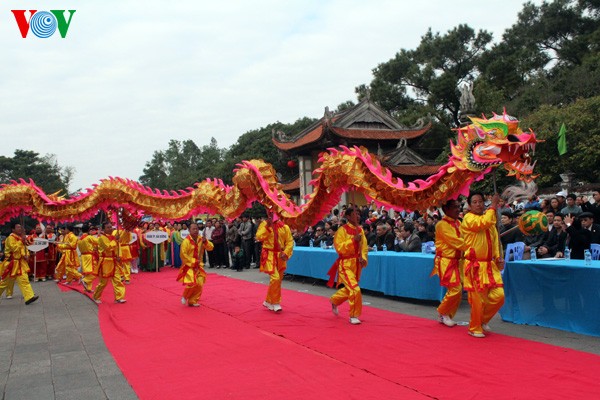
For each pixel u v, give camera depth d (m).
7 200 11.23
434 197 6.13
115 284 10.02
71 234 13.80
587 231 7.89
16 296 11.65
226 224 18.16
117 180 10.76
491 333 6.34
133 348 6.25
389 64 43.09
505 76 36.53
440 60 42.22
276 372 4.97
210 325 7.44
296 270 12.71
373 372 4.83
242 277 14.05
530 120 21.34
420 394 4.17
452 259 6.71
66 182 47.28
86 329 7.62
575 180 21.20
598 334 6.05
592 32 37.66
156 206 10.42
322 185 7.67
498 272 6.22
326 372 4.89
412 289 8.86
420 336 6.26
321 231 14.10
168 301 10.09
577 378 4.41
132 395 4.49
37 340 6.97
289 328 6.98
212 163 57.47
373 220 13.34
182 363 5.47
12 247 10.16
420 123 28.00
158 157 68.44
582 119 19.70
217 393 4.41
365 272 10.18
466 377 4.57
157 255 17.03
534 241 8.84
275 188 8.72
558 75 32.75
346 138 25.62
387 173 6.76
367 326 6.96
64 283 13.98
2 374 5.35
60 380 5.05
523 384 4.30
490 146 5.47
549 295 6.68
